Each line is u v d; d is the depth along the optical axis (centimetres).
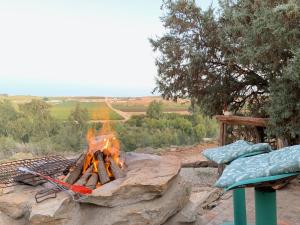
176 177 422
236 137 773
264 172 174
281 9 519
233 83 777
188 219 419
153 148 1039
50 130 988
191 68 762
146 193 368
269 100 638
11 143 912
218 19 752
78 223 345
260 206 213
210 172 774
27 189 381
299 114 566
